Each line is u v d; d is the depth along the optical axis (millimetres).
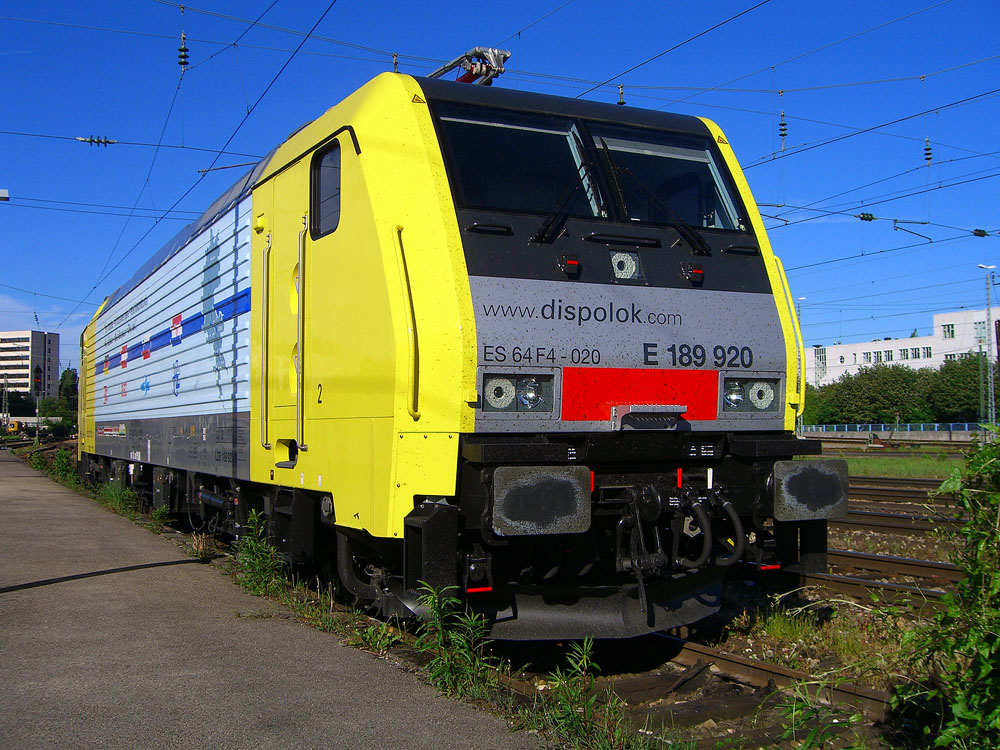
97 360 18109
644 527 5824
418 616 5180
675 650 5996
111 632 6211
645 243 5820
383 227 5379
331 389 5977
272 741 4125
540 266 5406
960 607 3678
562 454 5219
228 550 10039
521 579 5594
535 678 5395
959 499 3844
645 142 6344
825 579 7957
